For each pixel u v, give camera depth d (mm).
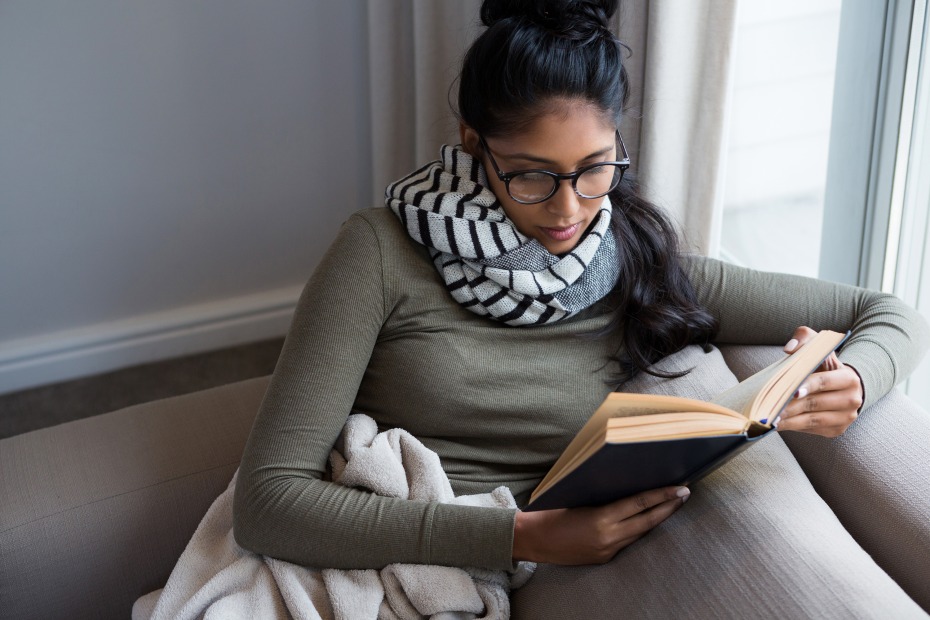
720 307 1311
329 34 2211
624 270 1240
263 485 1045
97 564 1206
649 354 1257
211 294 2385
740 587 930
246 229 2344
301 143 2299
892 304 1274
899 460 1090
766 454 1104
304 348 1083
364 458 1078
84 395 2250
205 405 1404
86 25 2002
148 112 2131
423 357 1136
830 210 1782
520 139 1072
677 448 828
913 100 1570
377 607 1013
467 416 1149
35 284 2201
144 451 1302
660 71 1563
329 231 2430
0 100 2000
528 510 928
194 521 1266
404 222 1150
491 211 1149
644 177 1653
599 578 1014
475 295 1140
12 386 2252
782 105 2061
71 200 2148
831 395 1086
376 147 2174
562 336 1205
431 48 1979
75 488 1235
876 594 890
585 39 1061
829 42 1903
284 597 1020
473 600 1019
